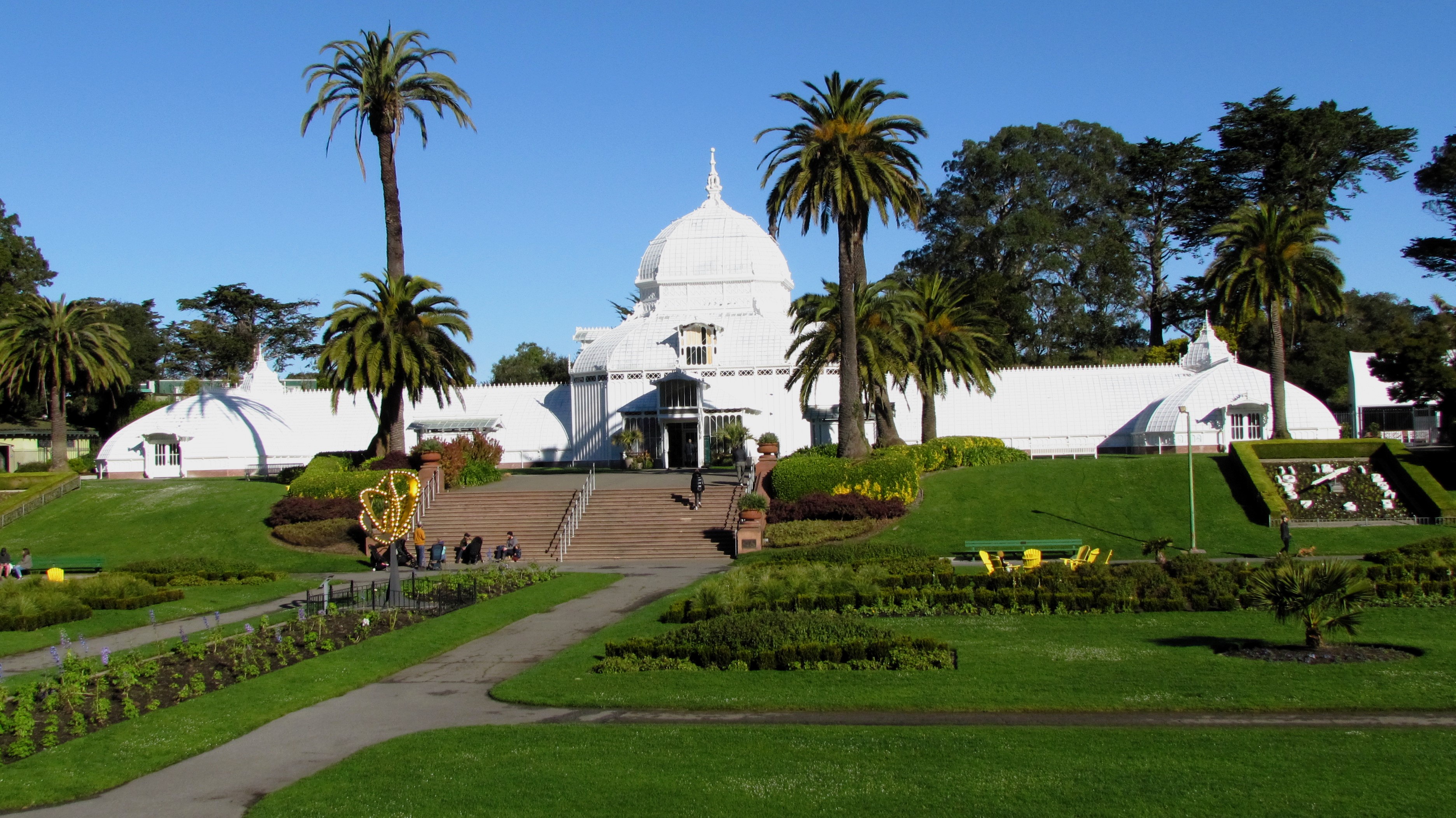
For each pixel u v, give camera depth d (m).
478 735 19.75
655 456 76.56
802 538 50.53
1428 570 34.38
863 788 16.08
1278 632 27.14
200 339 130.50
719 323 78.50
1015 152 110.12
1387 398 89.25
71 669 24.41
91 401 104.50
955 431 80.31
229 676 25.30
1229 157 101.75
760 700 21.48
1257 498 53.34
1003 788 15.82
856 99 54.31
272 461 81.69
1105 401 80.06
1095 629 28.50
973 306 79.12
